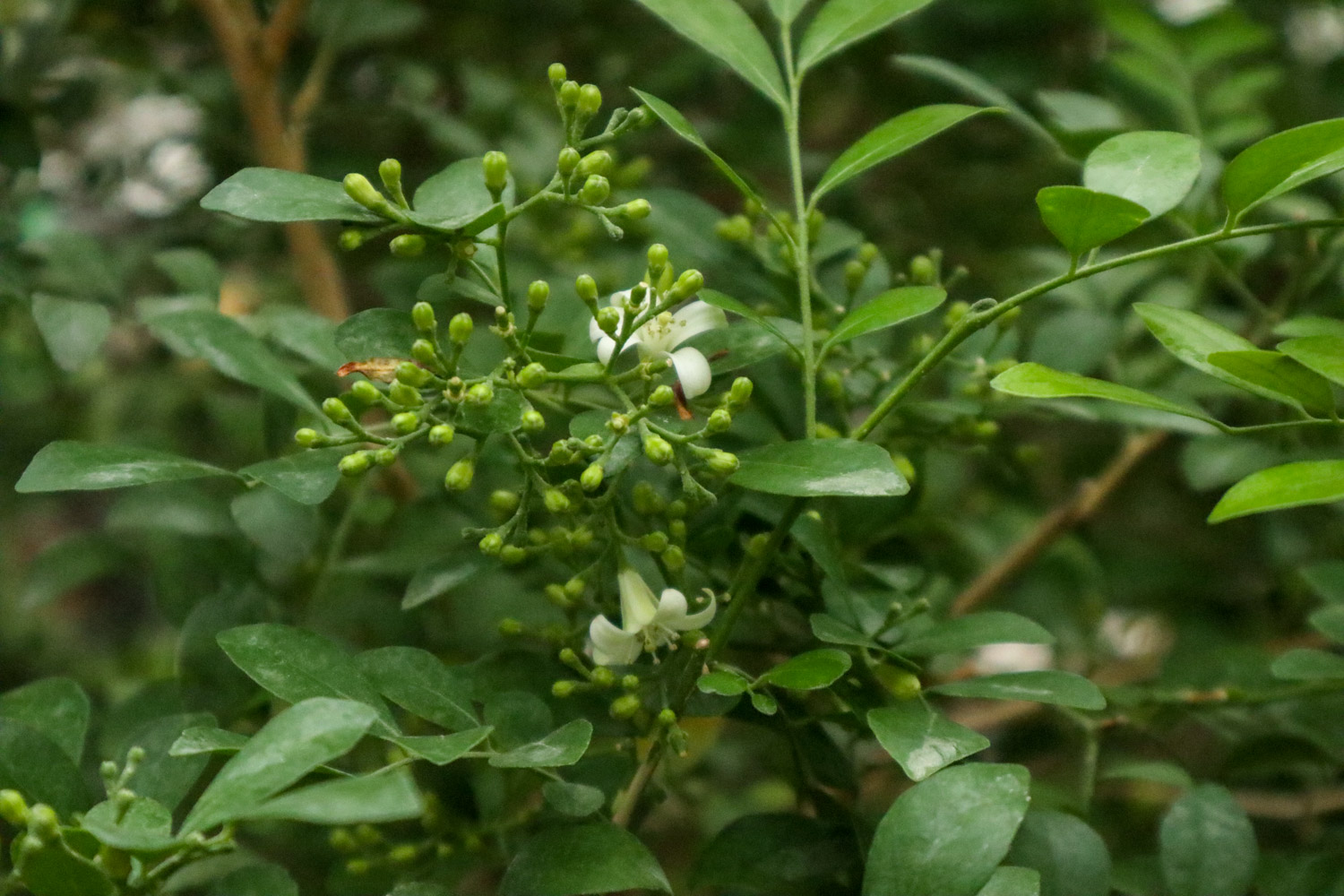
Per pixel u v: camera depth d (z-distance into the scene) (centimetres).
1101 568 88
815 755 68
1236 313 82
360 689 62
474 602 76
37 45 83
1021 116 74
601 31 100
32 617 114
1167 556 90
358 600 76
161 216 94
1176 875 67
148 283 90
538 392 68
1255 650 76
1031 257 83
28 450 92
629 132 64
